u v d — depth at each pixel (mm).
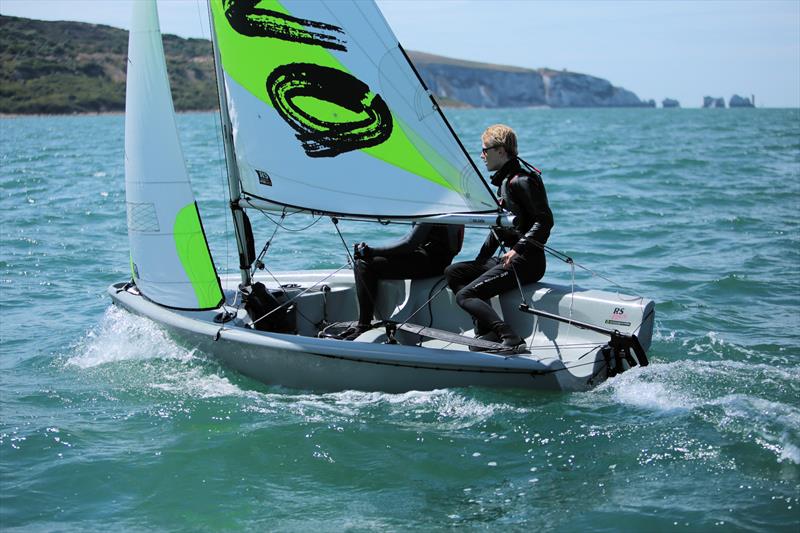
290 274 8039
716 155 29016
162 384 6617
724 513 4441
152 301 7047
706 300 9141
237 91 6520
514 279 6387
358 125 6332
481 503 4688
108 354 7352
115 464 5195
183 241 6730
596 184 19719
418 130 6168
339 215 6570
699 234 13023
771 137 44344
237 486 4938
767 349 7340
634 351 6133
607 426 5531
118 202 16969
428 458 5234
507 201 6301
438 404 5996
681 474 4898
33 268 11047
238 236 6945
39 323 8516
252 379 6629
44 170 24312
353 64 6234
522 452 5258
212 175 22250
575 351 6238
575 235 13086
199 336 6762
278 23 6254
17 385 6652
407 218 6438
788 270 10516
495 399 5961
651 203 16438
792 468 4906
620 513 4496
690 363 6539
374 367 6176
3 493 4832
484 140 6305
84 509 4688
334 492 4859
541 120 97625
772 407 5719
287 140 6492
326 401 6191
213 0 6367
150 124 6668
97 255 11883
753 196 17172
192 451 5375
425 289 6973
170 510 4680
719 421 5523
